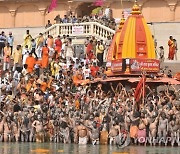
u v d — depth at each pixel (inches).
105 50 2652.6
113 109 1798.7
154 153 1509.6
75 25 2856.8
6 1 3710.6
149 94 1937.7
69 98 1977.1
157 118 1758.1
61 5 3614.7
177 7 3457.2
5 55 2544.3
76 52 2815.0
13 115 1863.9
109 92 2004.2
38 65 2378.2
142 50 2101.4
